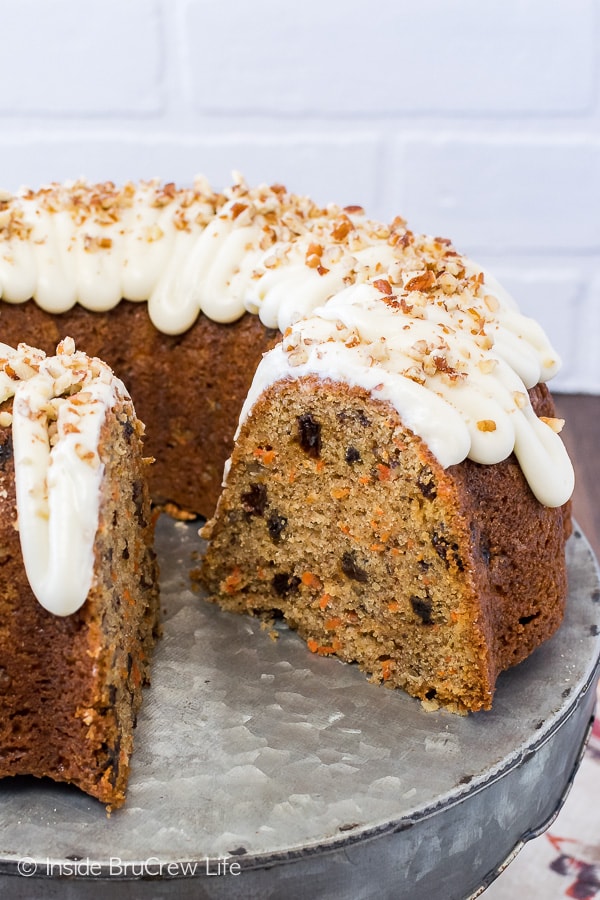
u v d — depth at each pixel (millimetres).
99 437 584
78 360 634
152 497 756
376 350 644
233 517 689
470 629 638
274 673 672
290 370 664
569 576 709
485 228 972
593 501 821
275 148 957
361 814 561
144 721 638
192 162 960
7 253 724
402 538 652
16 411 583
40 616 569
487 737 624
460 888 600
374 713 651
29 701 580
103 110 949
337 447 663
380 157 958
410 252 717
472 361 661
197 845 541
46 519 560
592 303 984
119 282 731
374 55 936
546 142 952
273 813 564
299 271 710
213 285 723
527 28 930
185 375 739
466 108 947
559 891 660
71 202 746
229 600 698
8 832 552
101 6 927
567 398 924
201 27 929
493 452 633
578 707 661
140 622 667
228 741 623
